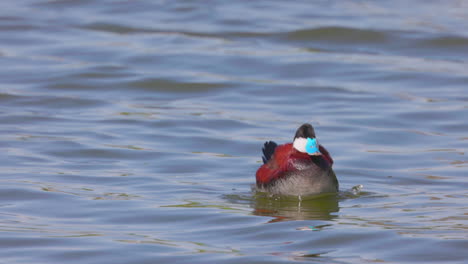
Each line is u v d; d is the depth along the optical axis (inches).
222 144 625.6
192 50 951.0
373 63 909.8
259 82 834.2
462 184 519.5
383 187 517.0
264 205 470.0
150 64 894.4
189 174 544.4
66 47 957.2
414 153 602.9
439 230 409.7
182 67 883.4
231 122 690.2
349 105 754.2
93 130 658.2
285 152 495.5
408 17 1111.6
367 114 721.0
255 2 1201.4
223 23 1075.3
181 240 397.4
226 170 557.3
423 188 512.1
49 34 1013.8
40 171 537.6
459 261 362.9
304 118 709.9
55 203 464.1
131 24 1066.1
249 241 396.2
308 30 1016.9
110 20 1083.9
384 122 695.7
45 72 851.4
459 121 696.4
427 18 1106.7
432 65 905.5
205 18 1100.5
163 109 737.6
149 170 550.9
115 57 917.2
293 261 363.6
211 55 930.1
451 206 463.5
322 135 656.4
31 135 636.7
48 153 585.6
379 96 784.3
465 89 809.5
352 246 386.6
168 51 944.3
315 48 975.6
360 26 1042.1
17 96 764.6
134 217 438.3
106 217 438.0
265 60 912.9
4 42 973.8
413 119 704.4
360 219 436.5
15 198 472.4
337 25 1039.6
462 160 580.7
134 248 382.9
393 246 385.1
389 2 1219.9
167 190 500.4
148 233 408.8
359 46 986.7
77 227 418.6
